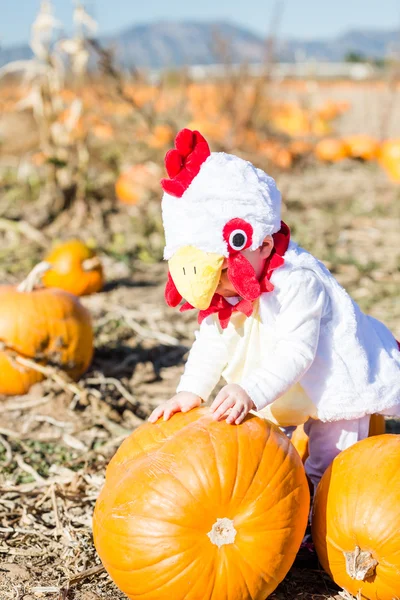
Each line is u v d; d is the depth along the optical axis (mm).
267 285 2928
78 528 3447
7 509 3635
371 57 21531
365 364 3039
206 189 2770
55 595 2967
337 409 3023
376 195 11727
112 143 11805
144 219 9578
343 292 3084
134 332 6105
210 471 2615
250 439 2717
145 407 4770
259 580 2627
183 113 14227
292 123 16828
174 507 2590
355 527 2689
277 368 2867
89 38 9344
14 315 4738
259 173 2877
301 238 8727
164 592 2600
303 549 3193
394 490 2699
